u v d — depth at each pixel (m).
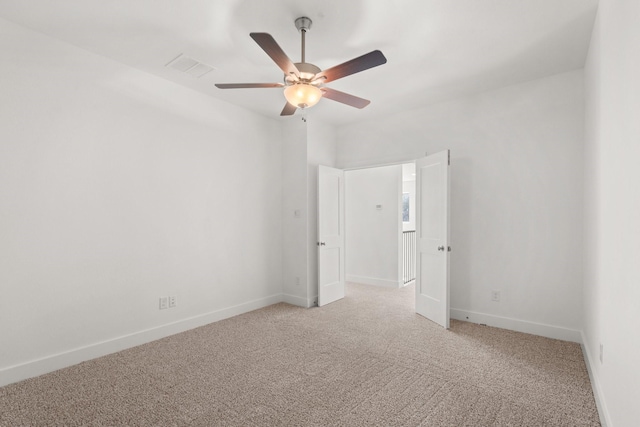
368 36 2.44
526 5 2.08
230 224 3.86
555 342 3.00
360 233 5.89
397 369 2.49
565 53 2.70
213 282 3.67
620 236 1.56
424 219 3.87
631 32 1.37
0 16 2.22
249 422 1.86
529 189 3.24
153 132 3.13
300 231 4.36
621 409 1.51
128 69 2.95
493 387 2.22
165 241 3.22
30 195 2.38
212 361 2.64
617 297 1.61
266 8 2.11
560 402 2.03
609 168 1.81
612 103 1.73
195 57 2.79
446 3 2.05
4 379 2.25
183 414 1.93
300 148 4.39
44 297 2.45
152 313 3.12
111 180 2.83
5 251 2.27
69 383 2.29
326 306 4.30
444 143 3.80
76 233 2.62
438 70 3.01
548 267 3.14
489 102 3.49
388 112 4.17
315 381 2.31
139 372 2.46
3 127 2.26
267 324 3.56
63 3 2.07
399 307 4.24
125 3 2.08
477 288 3.57
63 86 2.55
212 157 3.66
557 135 3.09
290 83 2.28
